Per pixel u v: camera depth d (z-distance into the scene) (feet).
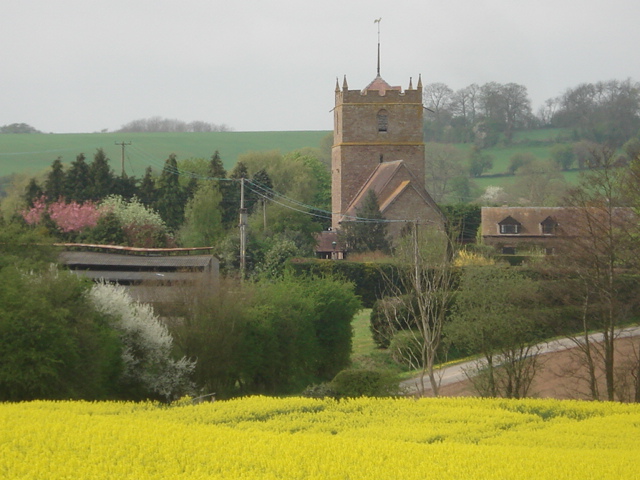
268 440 83.51
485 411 110.73
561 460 78.54
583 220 183.62
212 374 182.39
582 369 195.00
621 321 197.06
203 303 186.29
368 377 140.15
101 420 92.07
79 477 68.54
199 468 70.79
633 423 106.73
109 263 237.86
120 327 156.76
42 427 84.94
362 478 70.38
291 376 208.03
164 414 104.27
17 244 189.26
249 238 355.15
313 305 214.90
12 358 126.93
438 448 82.43
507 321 163.32
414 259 169.78
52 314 131.95
